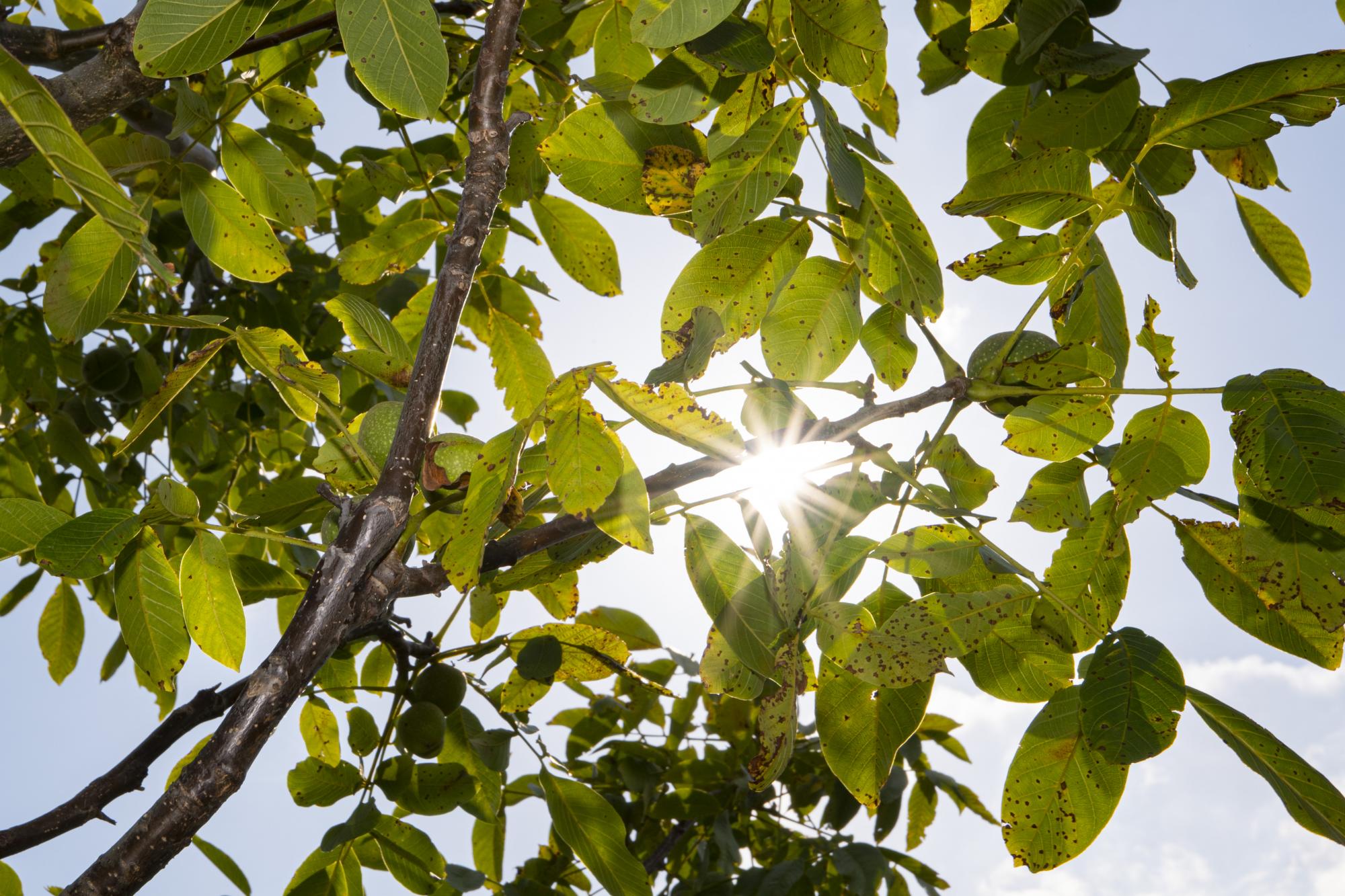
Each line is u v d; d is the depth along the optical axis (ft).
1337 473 4.00
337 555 3.52
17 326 8.77
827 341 5.43
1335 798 3.88
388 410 5.03
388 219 8.34
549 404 3.46
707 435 3.49
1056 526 5.16
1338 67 4.45
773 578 4.56
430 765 6.42
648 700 10.13
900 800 10.03
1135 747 4.07
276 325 10.19
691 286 5.46
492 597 6.56
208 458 11.54
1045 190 5.10
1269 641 4.69
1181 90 5.86
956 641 4.42
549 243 7.52
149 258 2.82
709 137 5.19
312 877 6.29
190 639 4.49
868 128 5.55
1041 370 5.03
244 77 8.65
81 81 5.36
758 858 11.27
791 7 4.90
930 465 5.19
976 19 6.03
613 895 5.69
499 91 4.30
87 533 4.12
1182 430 4.88
